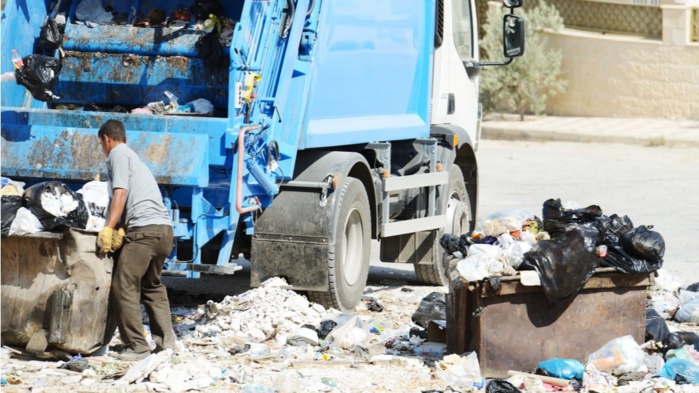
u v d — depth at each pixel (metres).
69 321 12.02
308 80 15.09
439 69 19.73
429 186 18.19
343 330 13.34
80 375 11.55
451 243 12.88
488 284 11.88
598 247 12.16
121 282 12.08
